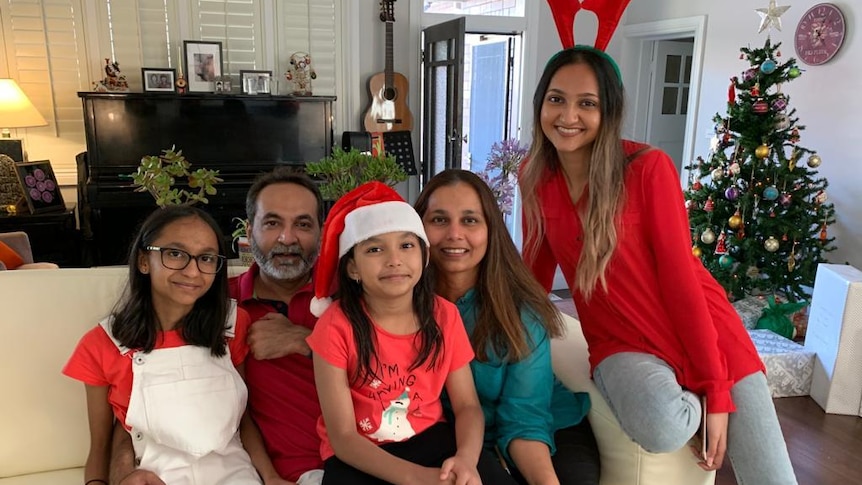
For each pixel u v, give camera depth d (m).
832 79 3.85
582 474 1.42
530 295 1.51
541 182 1.64
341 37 4.71
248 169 4.34
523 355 1.45
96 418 1.40
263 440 1.52
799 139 3.80
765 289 3.74
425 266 1.35
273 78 4.63
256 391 1.54
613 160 1.46
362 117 4.87
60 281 1.66
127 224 4.10
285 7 4.55
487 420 1.50
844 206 3.85
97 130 4.02
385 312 1.32
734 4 4.38
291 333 1.52
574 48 1.52
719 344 1.48
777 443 1.43
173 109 4.15
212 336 1.44
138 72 4.38
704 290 1.52
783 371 3.01
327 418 1.28
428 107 4.93
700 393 1.45
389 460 1.21
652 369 1.43
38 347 1.59
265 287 1.71
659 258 1.44
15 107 3.92
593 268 1.48
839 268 3.01
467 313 1.51
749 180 3.69
